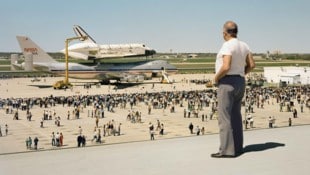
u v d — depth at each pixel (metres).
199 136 8.41
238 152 6.62
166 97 80.62
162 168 5.71
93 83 124.44
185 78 145.62
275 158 6.11
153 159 6.29
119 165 5.96
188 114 58.84
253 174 5.27
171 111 64.00
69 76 116.12
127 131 46.38
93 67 118.44
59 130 46.56
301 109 65.00
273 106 71.56
